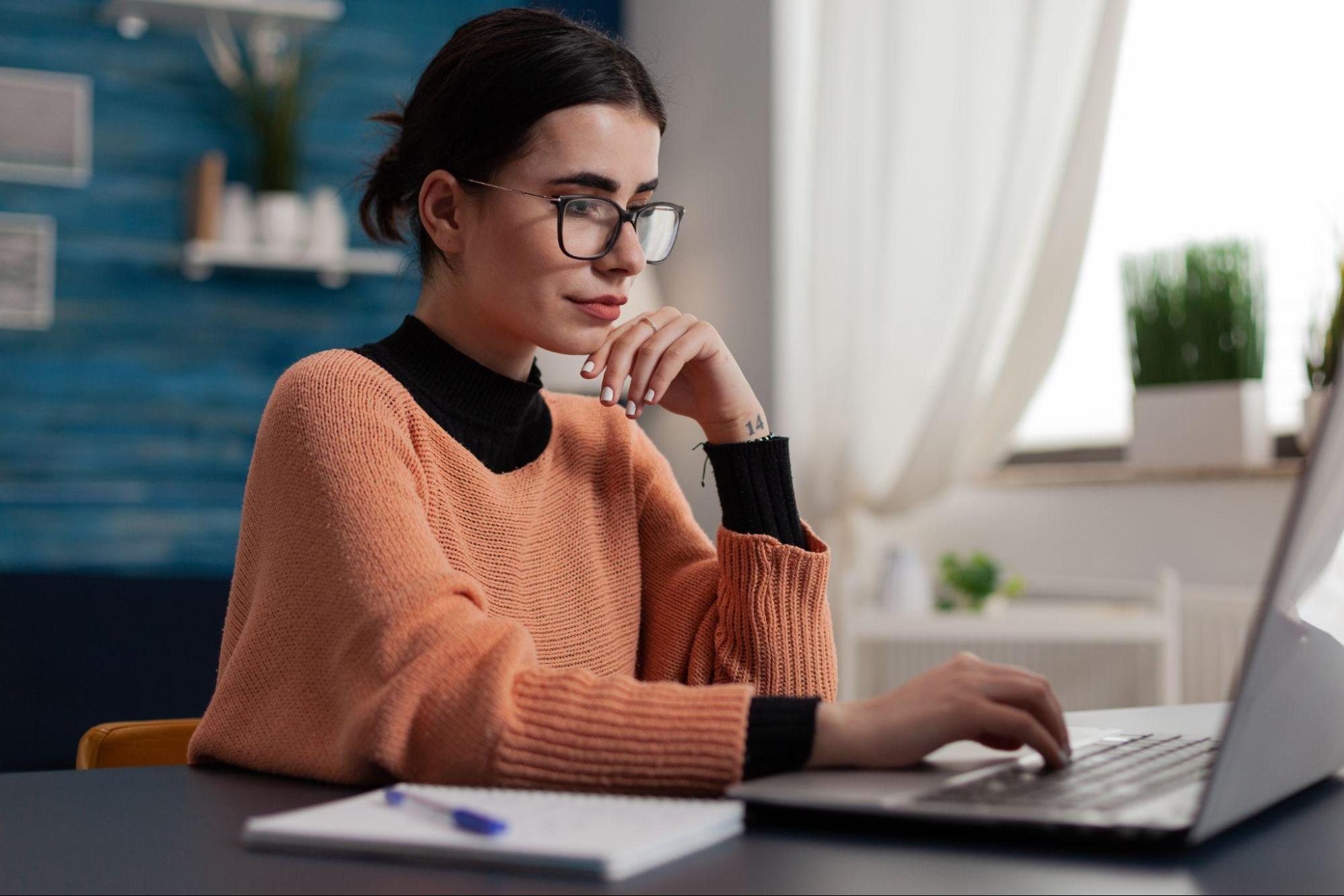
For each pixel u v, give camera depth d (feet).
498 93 3.54
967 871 1.95
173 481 12.41
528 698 2.58
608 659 4.02
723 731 2.46
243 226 12.28
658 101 3.72
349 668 2.80
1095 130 9.26
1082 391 10.86
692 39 13.46
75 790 2.69
